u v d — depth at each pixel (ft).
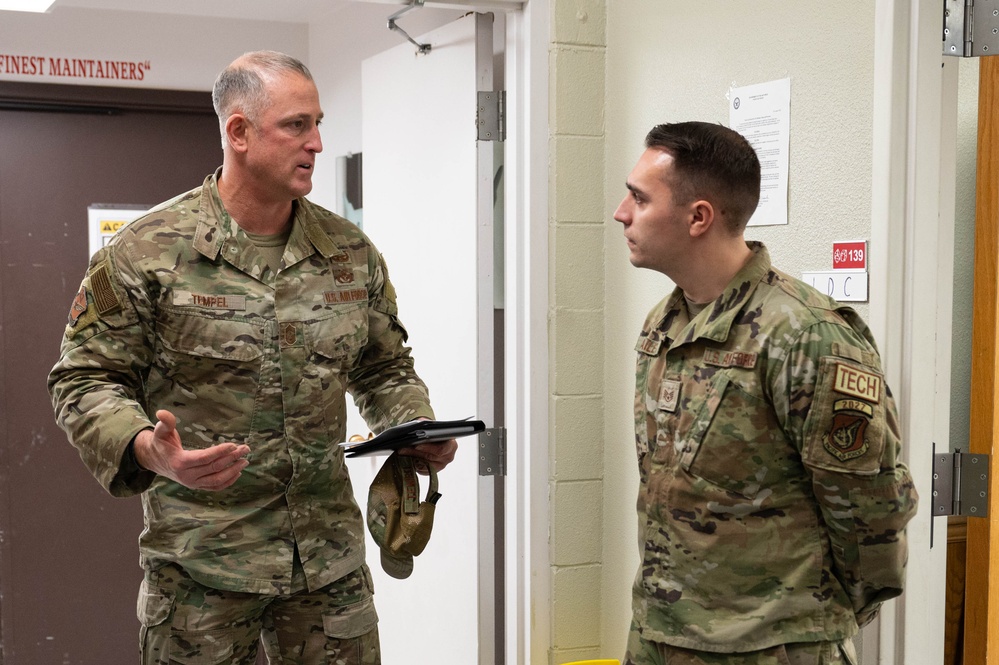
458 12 9.77
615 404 8.81
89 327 5.78
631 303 8.51
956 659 6.13
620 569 8.75
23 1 9.66
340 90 12.73
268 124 5.86
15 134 12.35
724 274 5.09
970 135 5.98
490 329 8.95
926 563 5.78
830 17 6.18
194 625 5.94
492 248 8.93
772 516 4.85
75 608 12.81
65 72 12.26
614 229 8.77
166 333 5.91
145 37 12.60
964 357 6.06
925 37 5.57
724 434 4.84
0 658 12.53
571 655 9.02
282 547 6.11
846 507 4.59
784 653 4.77
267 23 13.46
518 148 8.77
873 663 5.83
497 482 9.23
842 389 4.53
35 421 12.59
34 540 12.62
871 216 5.80
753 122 6.89
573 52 8.75
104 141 12.71
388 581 10.88
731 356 4.86
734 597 4.88
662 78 7.99
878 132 5.69
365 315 6.55
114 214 12.79
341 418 6.38
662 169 5.07
